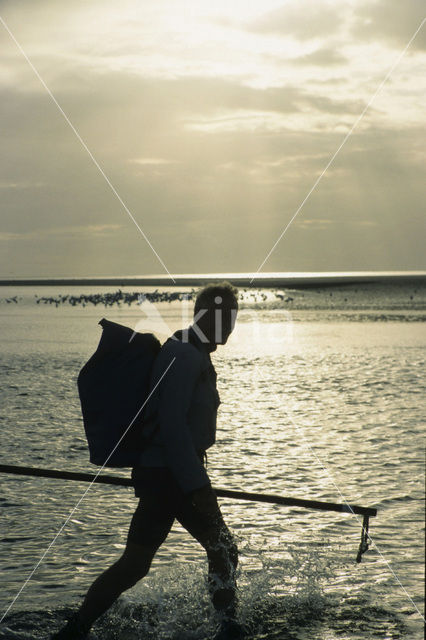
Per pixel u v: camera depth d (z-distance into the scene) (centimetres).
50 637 382
